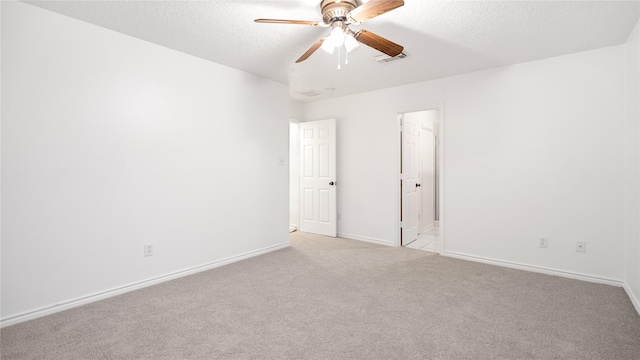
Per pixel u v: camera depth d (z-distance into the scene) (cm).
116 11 229
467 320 220
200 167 326
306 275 315
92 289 252
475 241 365
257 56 320
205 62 329
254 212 384
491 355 178
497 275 314
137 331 206
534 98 326
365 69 357
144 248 283
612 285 286
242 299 257
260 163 391
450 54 308
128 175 272
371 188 458
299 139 539
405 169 450
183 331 206
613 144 288
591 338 196
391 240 438
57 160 233
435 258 376
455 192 378
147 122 284
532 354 179
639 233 241
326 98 504
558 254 315
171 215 303
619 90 284
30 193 221
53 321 219
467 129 368
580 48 293
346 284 290
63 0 213
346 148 487
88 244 249
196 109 322
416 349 185
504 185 344
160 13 231
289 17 237
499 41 277
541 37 268
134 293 269
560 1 209
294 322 218
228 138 353
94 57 250
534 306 242
